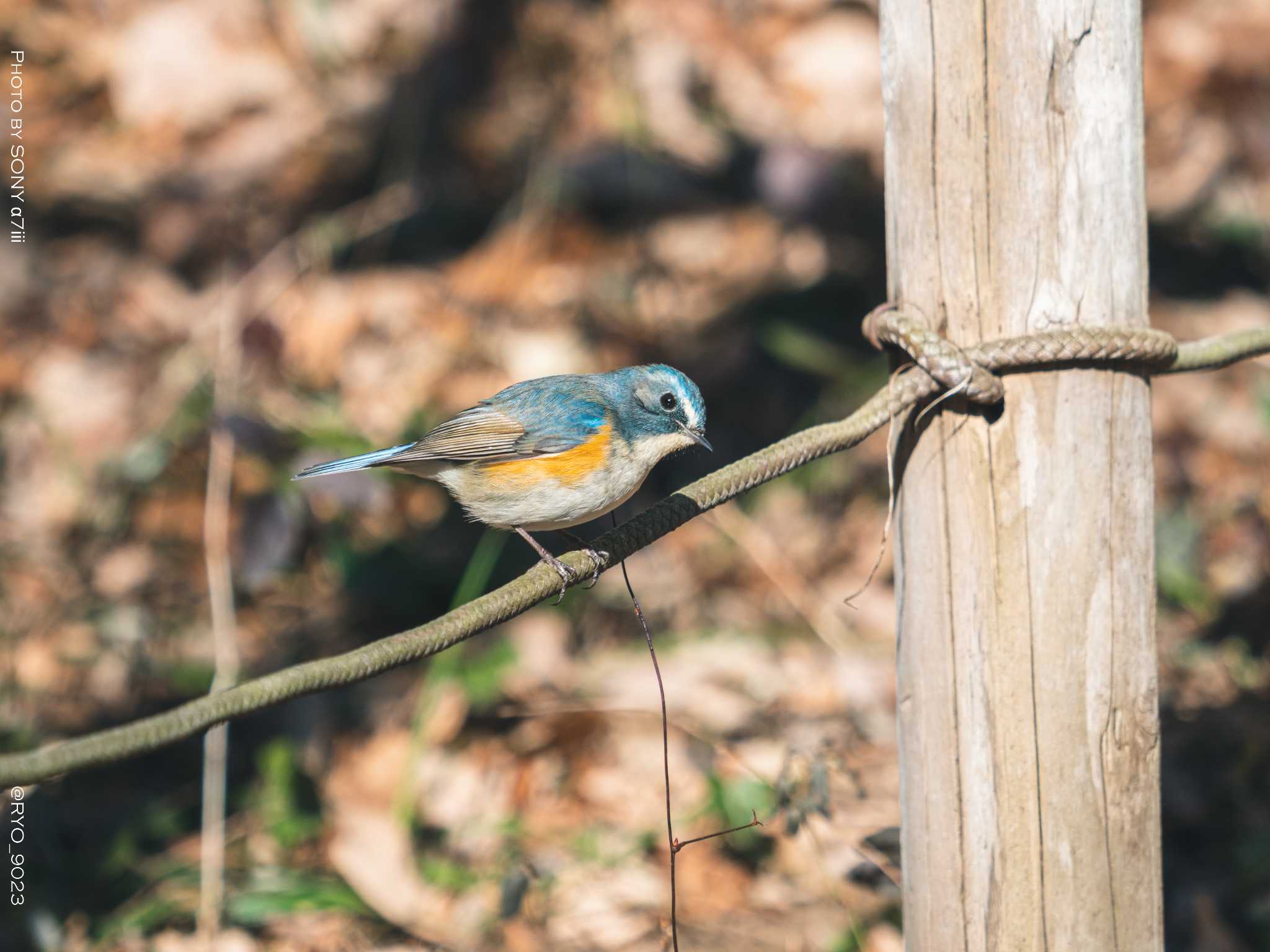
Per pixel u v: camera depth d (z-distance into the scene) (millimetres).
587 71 17328
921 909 5730
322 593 12570
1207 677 11109
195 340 14375
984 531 5371
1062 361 5250
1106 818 5438
